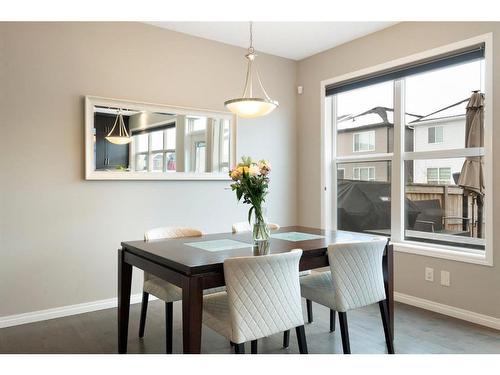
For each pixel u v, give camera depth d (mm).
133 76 3572
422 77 3594
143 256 2301
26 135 3066
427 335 2812
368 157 4133
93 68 3361
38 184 3123
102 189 3430
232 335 1884
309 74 4645
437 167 3492
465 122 3275
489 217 2988
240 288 1878
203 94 4012
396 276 3678
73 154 3277
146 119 3625
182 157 3852
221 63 4141
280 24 3691
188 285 1881
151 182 3699
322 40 4105
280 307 1998
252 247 2395
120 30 3504
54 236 3199
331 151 4535
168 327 2459
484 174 3051
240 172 2477
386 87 3932
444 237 3441
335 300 2328
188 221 3934
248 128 4367
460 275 3172
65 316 3230
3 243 2986
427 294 3416
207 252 2227
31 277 3098
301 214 4781
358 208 4270
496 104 2943
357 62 4062
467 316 3119
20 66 3037
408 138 3723
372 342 2699
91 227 3373
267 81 4523
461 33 3174
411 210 3721
